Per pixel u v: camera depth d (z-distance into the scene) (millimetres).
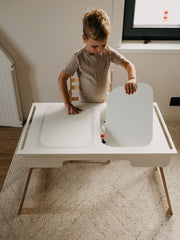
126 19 1977
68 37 1959
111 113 1360
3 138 2279
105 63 1428
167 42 2090
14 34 1936
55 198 1744
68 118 1415
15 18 1850
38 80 2223
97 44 1225
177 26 2049
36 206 1696
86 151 1199
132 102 1312
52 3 1778
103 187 1814
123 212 1653
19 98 2295
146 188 1803
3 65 2020
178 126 2375
